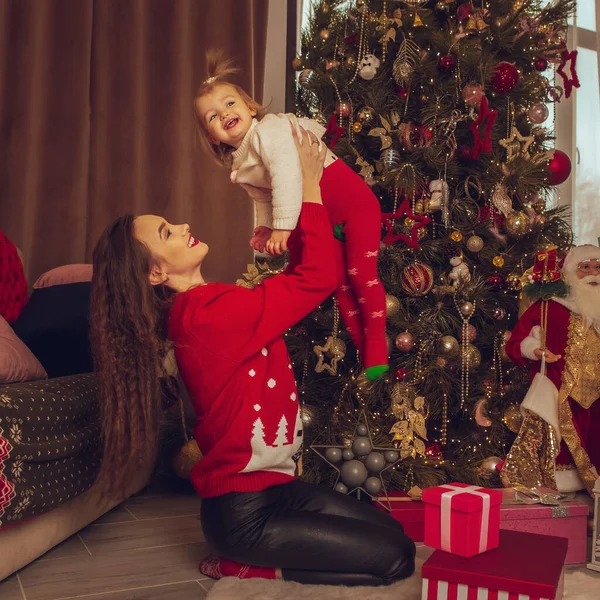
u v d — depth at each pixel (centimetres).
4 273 242
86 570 189
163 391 216
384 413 266
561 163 277
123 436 182
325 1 283
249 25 340
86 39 305
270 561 173
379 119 261
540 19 274
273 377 179
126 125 317
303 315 178
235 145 192
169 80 329
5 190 291
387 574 173
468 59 249
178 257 184
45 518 196
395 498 233
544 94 271
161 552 204
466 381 254
